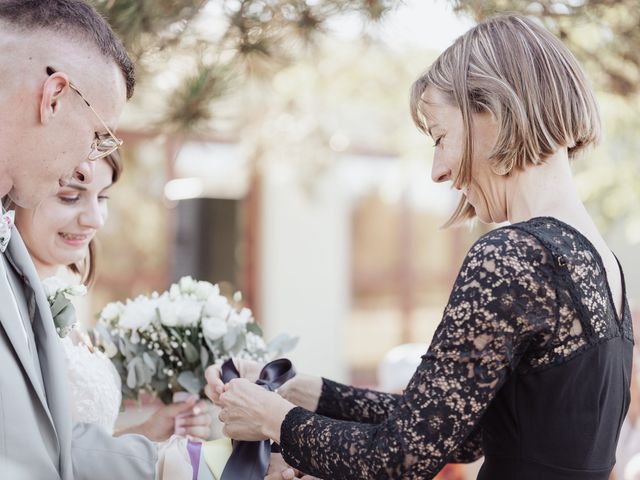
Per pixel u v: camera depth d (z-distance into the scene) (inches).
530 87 59.6
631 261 306.7
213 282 289.3
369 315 316.2
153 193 271.9
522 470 58.6
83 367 80.6
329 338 305.4
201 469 71.0
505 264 56.5
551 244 57.3
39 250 87.9
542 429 57.9
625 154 174.1
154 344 90.7
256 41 108.7
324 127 185.6
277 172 190.4
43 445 59.3
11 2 61.8
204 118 117.1
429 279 327.6
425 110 63.9
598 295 58.6
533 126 59.3
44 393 62.0
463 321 56.6
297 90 173.8
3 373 57.8
